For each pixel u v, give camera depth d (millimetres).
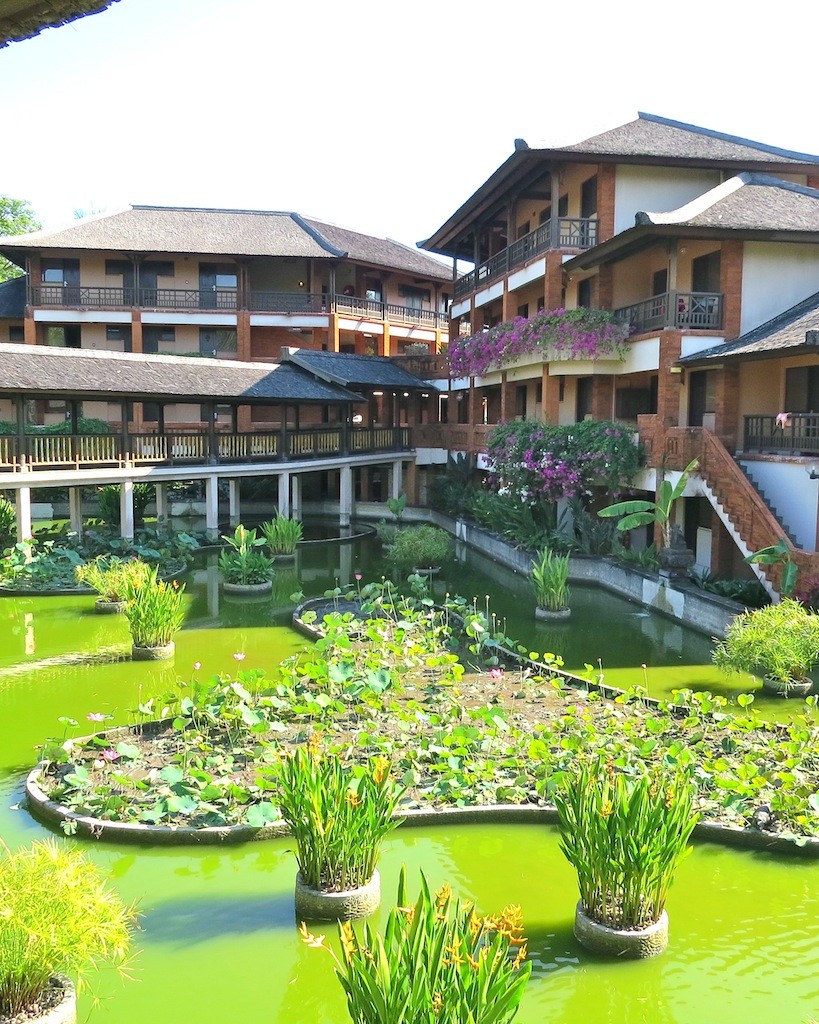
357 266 41125
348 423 30719
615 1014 6047
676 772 8141
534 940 6848
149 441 23688
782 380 19047
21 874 5484
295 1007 6109
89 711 11938
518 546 22422
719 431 18844
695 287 21625
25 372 20297
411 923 4648
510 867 8086
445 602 18297
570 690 12555
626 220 24188
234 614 17703
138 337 37688
